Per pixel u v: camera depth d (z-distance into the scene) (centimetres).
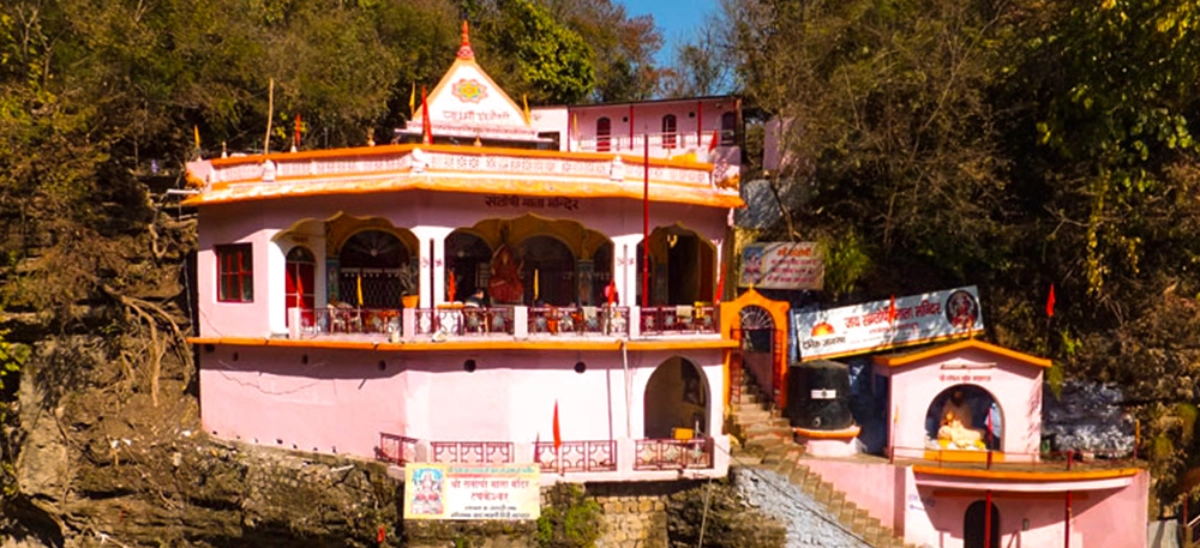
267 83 2839
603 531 1981
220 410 2331
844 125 2398
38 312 2419
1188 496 2331
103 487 2364
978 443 2220
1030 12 2397
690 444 2053
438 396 1972
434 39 3509
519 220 2362
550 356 2005
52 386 2458
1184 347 2244
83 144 2447
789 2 2889
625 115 3256
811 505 1973
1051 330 2344
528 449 1927
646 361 2075
